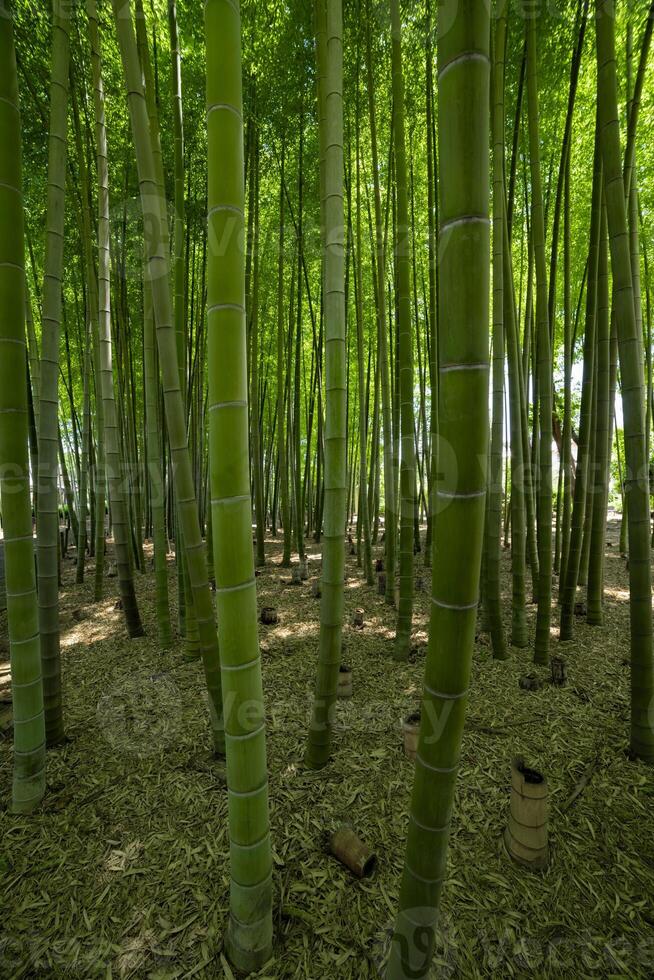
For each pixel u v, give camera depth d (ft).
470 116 2.45
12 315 5.71
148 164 6.70
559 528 17.11
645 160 15.26
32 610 6.22
